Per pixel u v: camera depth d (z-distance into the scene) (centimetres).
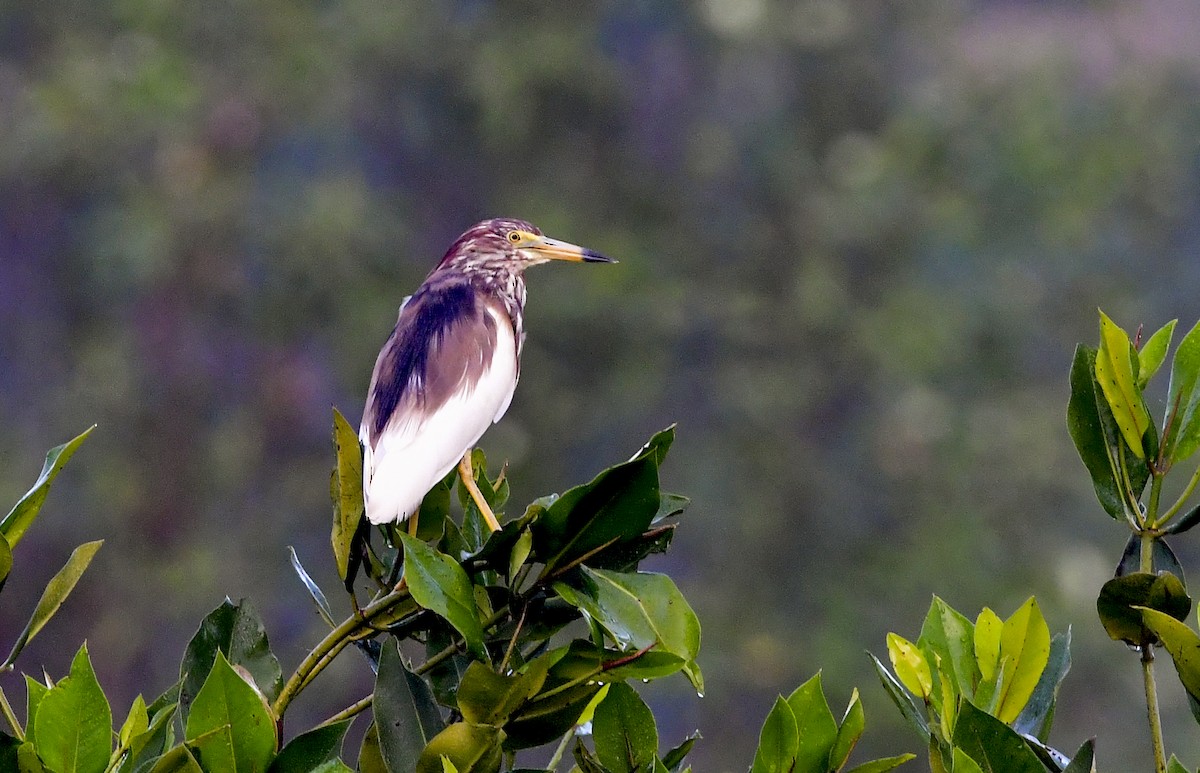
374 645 351
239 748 275
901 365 1748
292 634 1631
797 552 1694
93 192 1741
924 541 1688
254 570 1656
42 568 1650
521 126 1812
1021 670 309
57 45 1795
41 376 1716
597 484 315
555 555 324
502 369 540
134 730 293
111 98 1727
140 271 1694
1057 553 1688
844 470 1719
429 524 429
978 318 1800
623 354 1748
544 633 335
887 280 1830
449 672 346
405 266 1764
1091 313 1836
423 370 525
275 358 1716
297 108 1786
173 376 1700
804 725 297
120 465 1686
